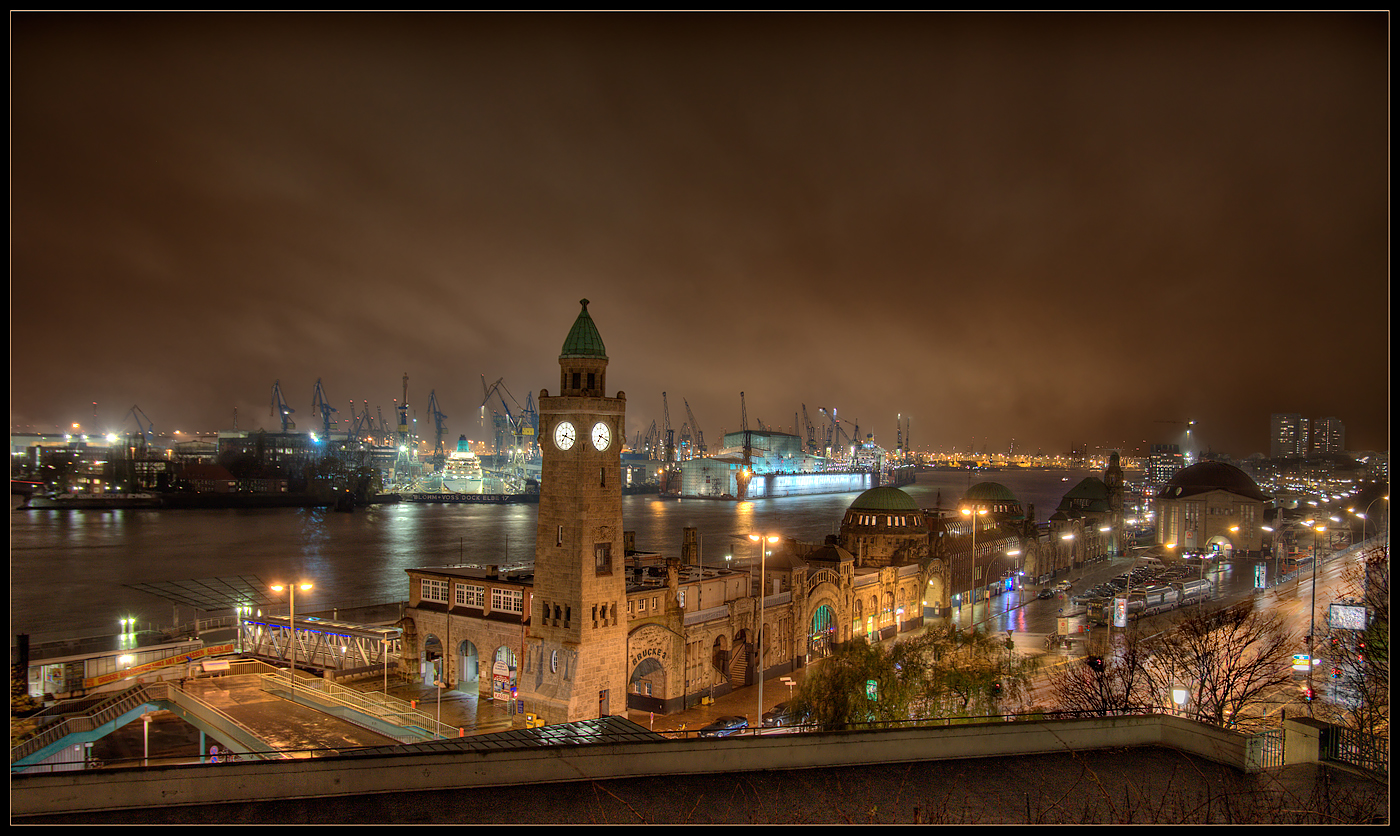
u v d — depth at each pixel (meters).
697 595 97.12
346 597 194.50
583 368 84.06
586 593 81.19
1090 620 132.62
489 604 90.88
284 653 105.62
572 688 79.56
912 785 30.45
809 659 113.88
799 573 112.50
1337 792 30.75
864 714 64.06
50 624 160.88
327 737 64.88
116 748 81.94
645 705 91.81
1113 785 31.05
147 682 87.19
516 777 29.61
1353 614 71.06
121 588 196.88
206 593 163.88
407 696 89.44
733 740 31.50
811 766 32.00
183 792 26.95
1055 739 34.41
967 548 161.12
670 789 29.48
